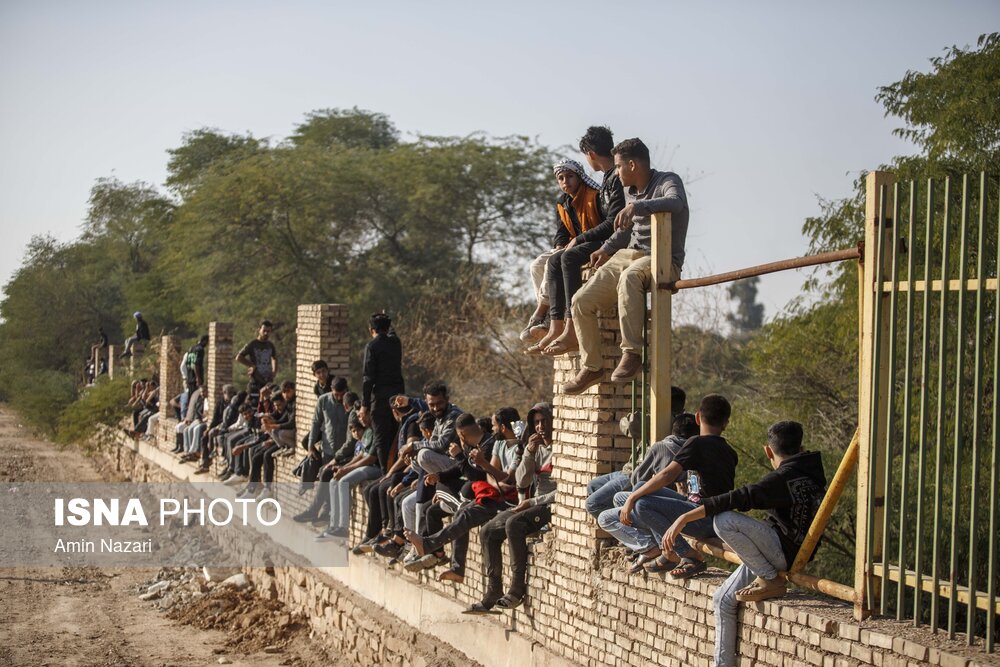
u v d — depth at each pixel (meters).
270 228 35.47
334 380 13.21
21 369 52.28
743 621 5.75
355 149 39.38
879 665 4.87
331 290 35.19
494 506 8.94
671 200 6.66
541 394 22.73
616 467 7.41
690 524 6.32
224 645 12.45
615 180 7.36
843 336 13.55
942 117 11.65
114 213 60.06
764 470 13.09
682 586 6.36
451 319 25.00
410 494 10.11
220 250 35.81
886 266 5.09
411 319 30.77
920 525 4.89
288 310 34.56
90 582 16.59
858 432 5.20
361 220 36.72
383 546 10.50
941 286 4.77
